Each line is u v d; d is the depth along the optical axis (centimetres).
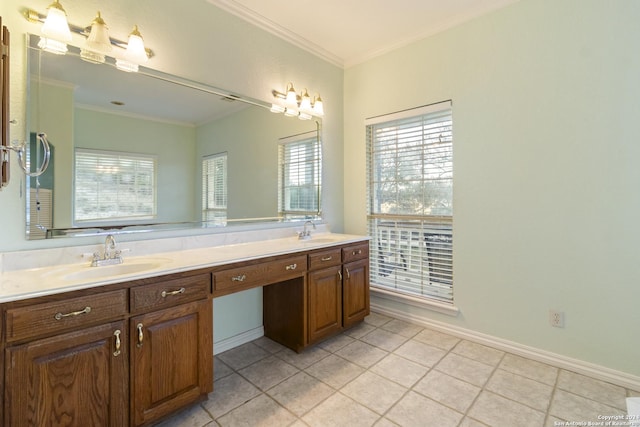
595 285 201
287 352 236
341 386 192
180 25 209
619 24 189
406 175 294
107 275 162
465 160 254
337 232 328
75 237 170
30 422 117
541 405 174
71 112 170
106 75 182
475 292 252
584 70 201
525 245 227
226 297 240
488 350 238
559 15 209
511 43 229
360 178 325
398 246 302
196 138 222
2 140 125
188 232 216
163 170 206
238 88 242
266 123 263
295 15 249
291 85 270
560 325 214
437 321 274
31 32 156
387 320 298
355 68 325
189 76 215
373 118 311
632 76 186
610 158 194
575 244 208
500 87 235
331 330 251
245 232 248
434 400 178
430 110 271
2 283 127
